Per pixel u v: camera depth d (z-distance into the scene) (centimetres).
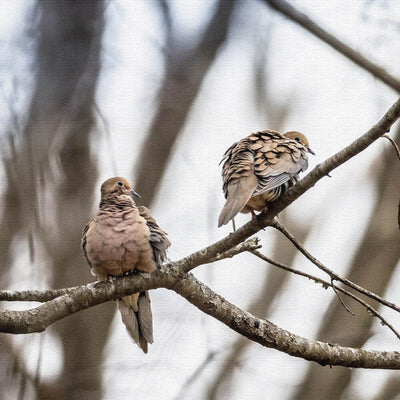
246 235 834
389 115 762
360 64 1427
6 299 807
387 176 1573
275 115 1836
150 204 1461
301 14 1446
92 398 1283
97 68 1372
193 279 836
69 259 1297
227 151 955
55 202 1331
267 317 1600
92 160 1368
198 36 1588
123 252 870
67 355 1327
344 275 1534
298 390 1520
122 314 898
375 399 1555
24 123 1255
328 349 849
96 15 1380
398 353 860
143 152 1488
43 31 1366
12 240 1254
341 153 799
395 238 1517
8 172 1184
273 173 876
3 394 1188
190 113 1526
